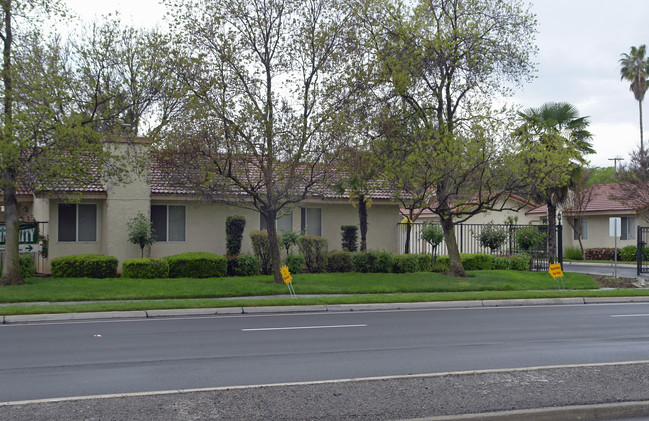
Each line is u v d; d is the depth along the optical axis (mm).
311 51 18375
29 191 22188
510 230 26781
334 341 10859
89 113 18062
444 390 6926
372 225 27078
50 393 7145
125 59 18031
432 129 20703
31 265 19797
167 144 16906
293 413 6059
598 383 7258
